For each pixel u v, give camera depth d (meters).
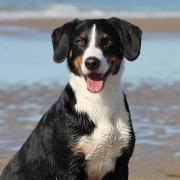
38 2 48.41
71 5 47.72
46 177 8.64
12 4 46.41
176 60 21.70
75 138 8.44
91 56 8.24
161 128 13.16
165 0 52.97
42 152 8.62
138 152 11.55
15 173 8.83
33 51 23.77
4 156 11.40
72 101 8.55
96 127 8.46
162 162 11.04
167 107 15.10
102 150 8.49
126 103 8.73
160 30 32.03
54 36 8.75
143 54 23.06
